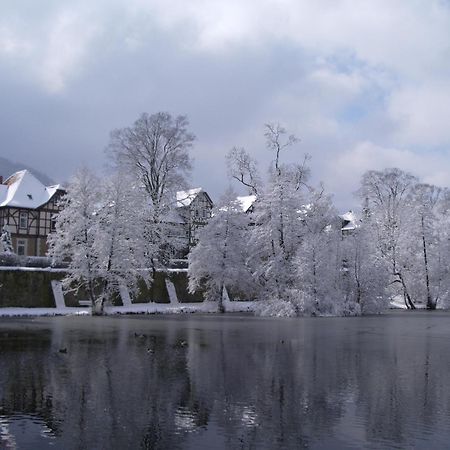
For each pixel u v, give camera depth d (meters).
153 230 60.38
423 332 38.09
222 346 29.33
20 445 12.73
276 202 59.38
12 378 20.00
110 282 54.28
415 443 13.06
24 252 75.69
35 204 77.50
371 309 61.31
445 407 16.27
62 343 30.03
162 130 61.66
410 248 71.31
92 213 54.97
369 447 12.78
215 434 13.58
